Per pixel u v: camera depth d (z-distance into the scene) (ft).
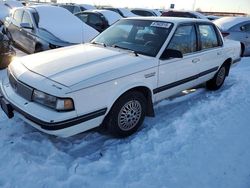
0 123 12.26
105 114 10.62
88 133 12.10
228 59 18.81
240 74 23.72
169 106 15.39
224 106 15.51
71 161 9.97
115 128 11.28
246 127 13.08
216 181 9.21
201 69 15.78
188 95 17.17
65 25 24.07
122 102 11.10
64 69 10.55
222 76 18.81
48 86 9.57
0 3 48.39
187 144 11.28
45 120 9.23
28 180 8.67
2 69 19.47
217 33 17.38
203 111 14.58
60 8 26.40
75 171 9.30
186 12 49.26
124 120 11.53
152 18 14.73
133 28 14.37
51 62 11.28
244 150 11.11
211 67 16.84
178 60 13.51
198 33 15.25
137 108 11.94
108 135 12.04
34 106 9.77
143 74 11.64
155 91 12.62
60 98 9.24
